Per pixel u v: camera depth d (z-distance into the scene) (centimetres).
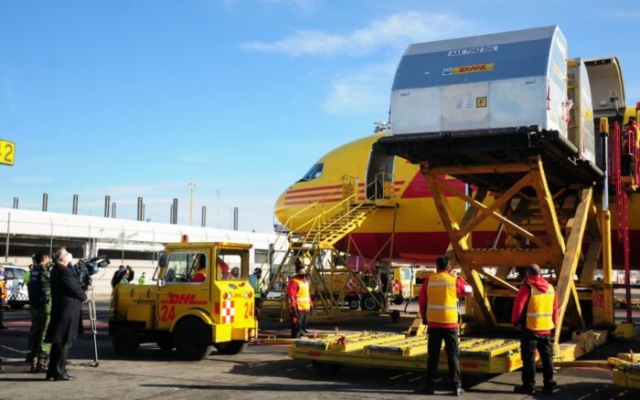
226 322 1216
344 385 948
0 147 1369
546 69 1039
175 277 1248
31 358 1112
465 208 1891
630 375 822
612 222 1636
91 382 969
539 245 1197
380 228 2080
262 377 1020
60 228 4225
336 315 2062
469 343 1083
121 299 1295
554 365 948
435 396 867
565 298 1134
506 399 852
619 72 1598
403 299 3634
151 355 1292
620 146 1421
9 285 2786
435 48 1168
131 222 4838
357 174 2152
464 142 1096
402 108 1145
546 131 1024
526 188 1448
